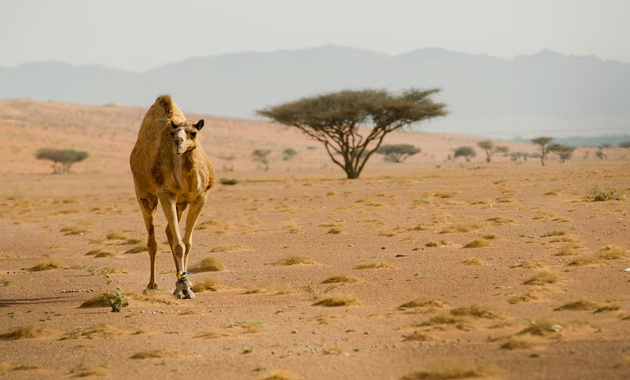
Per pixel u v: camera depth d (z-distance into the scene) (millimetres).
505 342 33375
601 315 38906
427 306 44656
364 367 31594
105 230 116625
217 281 57625
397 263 65125
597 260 58062
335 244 83188
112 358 36406
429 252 71312
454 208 126250
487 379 28109
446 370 28844
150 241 57031
